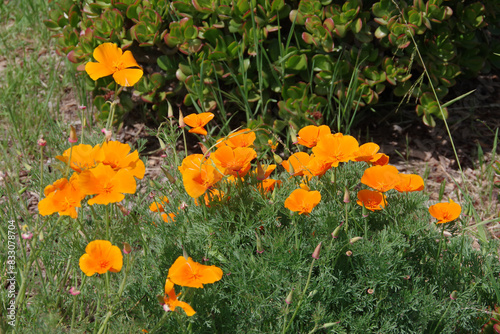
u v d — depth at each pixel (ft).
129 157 5.05
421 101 6.81
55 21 7.49
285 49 6.66
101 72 5.06
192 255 5.30
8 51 9.21
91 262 4.76
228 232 5.24
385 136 7.41
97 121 7.30
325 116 7.04
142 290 5.26
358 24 6.51
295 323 5.18
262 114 6.82
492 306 5.48
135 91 6.98
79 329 5.22
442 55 6.73
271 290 5.21
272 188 5.53
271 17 6.58
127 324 5.15
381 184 5.18
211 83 6.73
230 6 6.61
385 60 6.70
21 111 7.48
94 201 4.84
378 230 5.45
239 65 6.79
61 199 4.91
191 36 6.63
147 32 6.71
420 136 7.41
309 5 6.53
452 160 7.09
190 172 5.08
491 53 7.59
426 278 5.45
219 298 5.21
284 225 5.43
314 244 5.22
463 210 6.39
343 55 6.70
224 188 5.36
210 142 5.77
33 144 6.96
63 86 8.27
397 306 5.23
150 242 5.57
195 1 6.55
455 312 5.25
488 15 7.10
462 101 7.95
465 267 5.54
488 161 7.05
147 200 6.08
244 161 5.17
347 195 5.06
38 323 5.05
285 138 6.87
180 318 5.06
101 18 6.77
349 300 5.22
